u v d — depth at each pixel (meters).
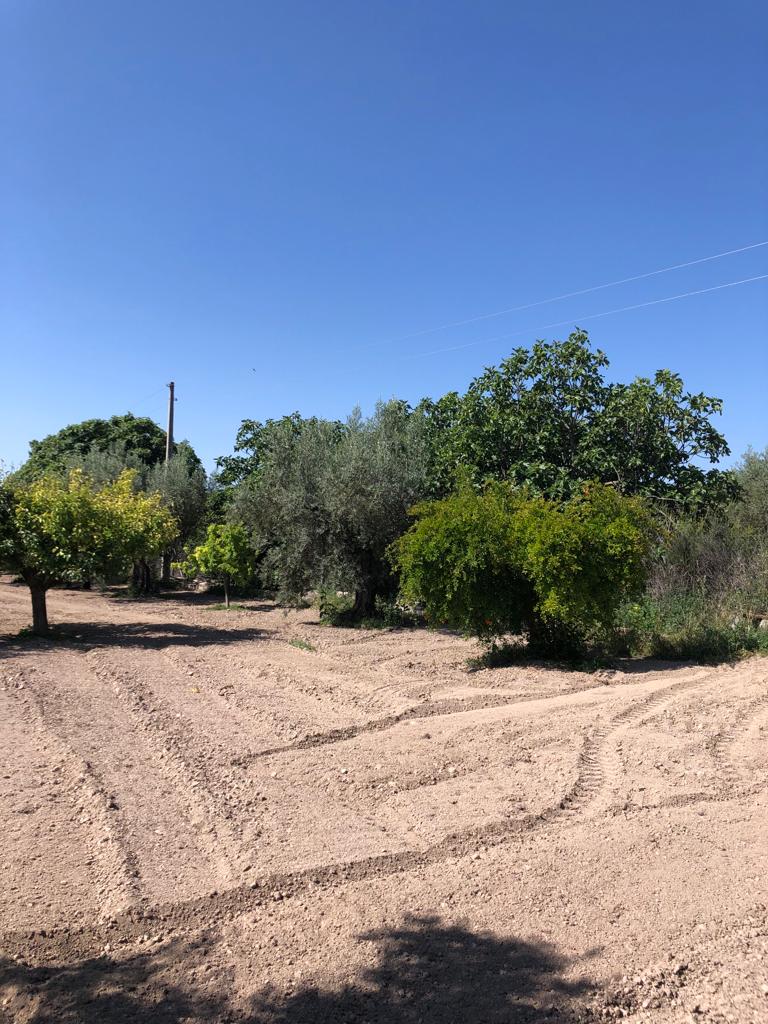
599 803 5.14
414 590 10.42
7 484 13.59
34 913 3.74
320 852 4.38
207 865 4.25
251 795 5.34
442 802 5.17
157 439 34.00
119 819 4.87
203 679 9.66
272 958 3.35
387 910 3.74
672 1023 2.89
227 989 3.13
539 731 6.88
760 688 8.39
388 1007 3.00
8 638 13.52
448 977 3.18
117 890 3.92
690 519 13.92
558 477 13.94
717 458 14.34
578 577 9.42
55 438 34.84
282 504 15.67
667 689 8.51
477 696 8.30
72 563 13.14
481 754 6.21
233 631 14.93
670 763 5.96
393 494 14.97
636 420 13.91
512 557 9.86
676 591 13.23
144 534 14.25
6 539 13.05
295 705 8.12
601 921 3.60
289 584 15.97
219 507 26.44
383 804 5.15
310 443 16.05
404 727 7.18
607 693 8.37
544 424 14.68
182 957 3.37
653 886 3.94
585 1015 2.94
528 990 3.09
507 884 3.98
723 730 6.88
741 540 13.87
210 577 27.19
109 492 15.05
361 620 15.86
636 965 3.25
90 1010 3.01
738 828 4.67
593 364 14.66
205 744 6.62
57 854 4.41
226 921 3.67
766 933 3.48
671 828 4.68
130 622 16.73
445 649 12.18
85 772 5.78
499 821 4.79
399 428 16.47
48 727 7.14
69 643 13.03
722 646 10.59
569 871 4.12
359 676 9.77
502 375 15.02
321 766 6.00
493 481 11.55
